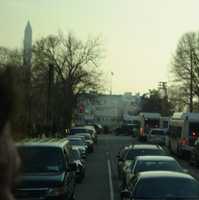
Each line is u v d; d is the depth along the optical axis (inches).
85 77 3688.5
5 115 111.5
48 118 2719.0
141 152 1127.6
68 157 736.3
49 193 639.8
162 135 2829.7
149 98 7017.7
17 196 627.8
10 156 111.0
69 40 3747.5
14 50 3070.9
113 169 1637.6
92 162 1941.4
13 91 112.9
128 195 548.7
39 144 706.2
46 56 3636.8
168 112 5570.9
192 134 2022.6
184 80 4313.5
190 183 541.6
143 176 557.6
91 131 2839.6
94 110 7199.8
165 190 530.0
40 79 3144.7
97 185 1190.3
